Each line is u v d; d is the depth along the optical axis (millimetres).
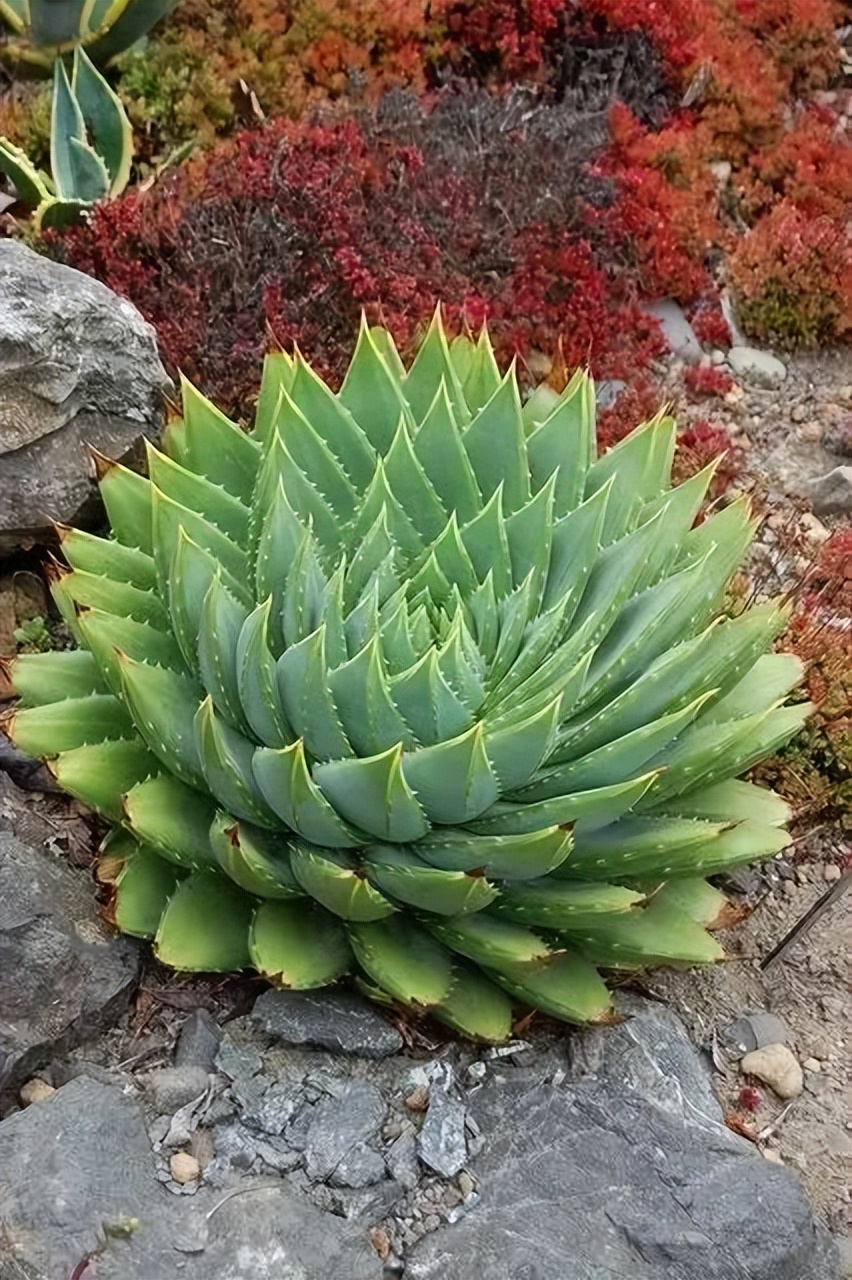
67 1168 2236
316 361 4141
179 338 4012
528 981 2533
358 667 2367
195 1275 2166
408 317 4293
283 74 5152
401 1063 2600
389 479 2840
